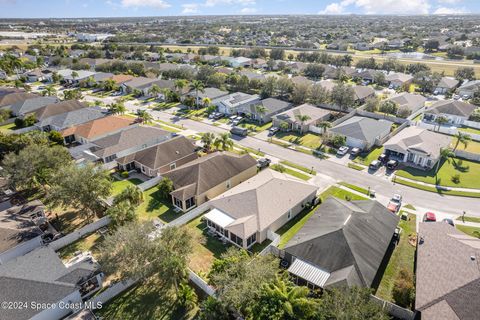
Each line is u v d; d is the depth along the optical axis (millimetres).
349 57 166750
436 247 37594
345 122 80312
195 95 106625
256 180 52188
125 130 73250
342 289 30391
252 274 31094
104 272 34938
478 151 71000
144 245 33688
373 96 107250
